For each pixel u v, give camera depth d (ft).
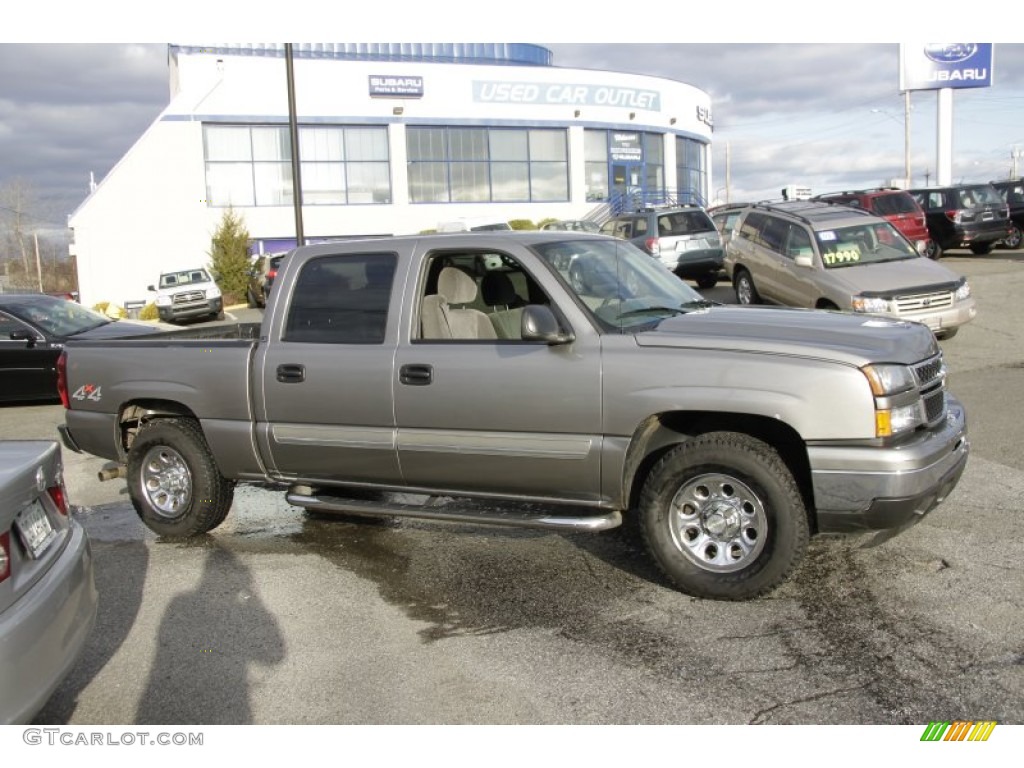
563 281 16.24
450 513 16.99
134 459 20.56
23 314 41.93
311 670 13.65
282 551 19.33
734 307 18.07
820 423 14.19
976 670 12.51
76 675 13.85
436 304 17.67
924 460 14.23
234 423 19.03
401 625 15.15
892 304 36.19
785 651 13.38
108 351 20.68
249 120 106.32
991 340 39.70
